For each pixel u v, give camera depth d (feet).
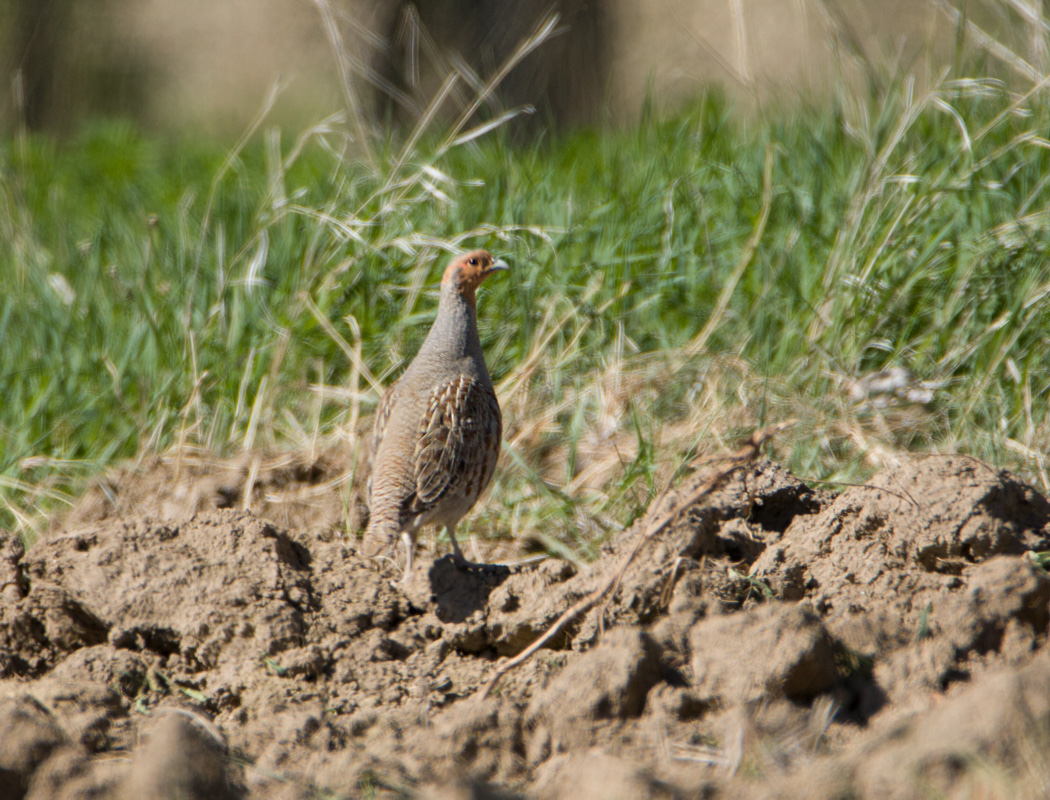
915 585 22.93
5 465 33.53
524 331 37.81
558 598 24.00
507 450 31.22
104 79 142.51
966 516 23.26
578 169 57.26
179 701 23.24
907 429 32.89
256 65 145.18
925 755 17.21
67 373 37.32
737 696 20.51
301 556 26.16
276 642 23.57
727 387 34.78
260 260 39.45
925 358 35.70
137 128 119.96
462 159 59.11
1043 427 31.48
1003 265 36.52
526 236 41.81
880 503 24.08
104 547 25.31
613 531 29.19
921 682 20.75
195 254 42.22
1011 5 45.57
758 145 47.96
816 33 56.03
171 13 149.89
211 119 138.31
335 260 39.99
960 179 38.55
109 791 18.35
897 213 37.96
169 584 24.53
